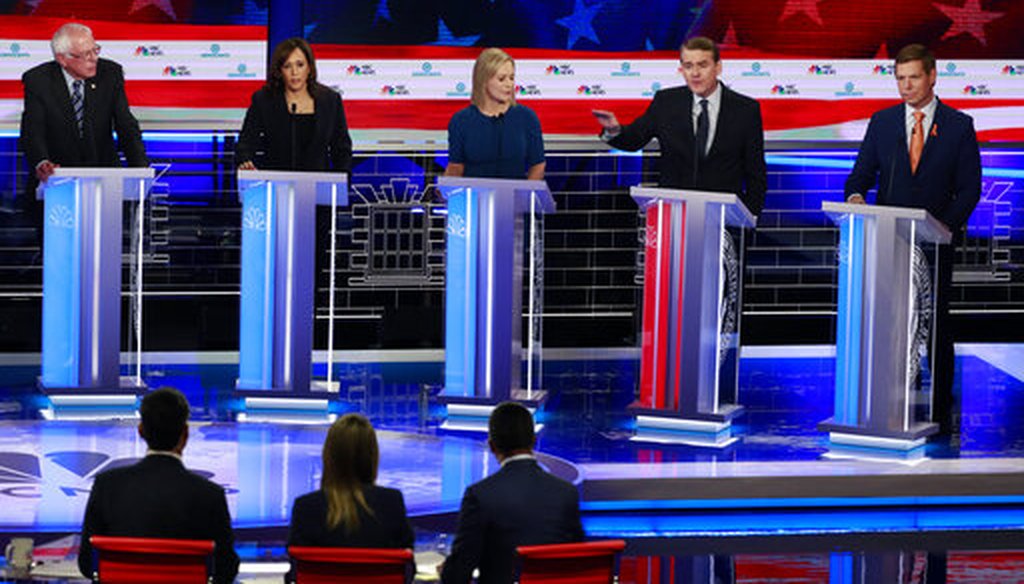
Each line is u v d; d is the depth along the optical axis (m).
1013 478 12.33
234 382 15.42
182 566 7.94
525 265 17.19
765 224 18.94
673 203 13.39
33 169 14.46
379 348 18.22
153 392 8.50
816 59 18.62
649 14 18.48
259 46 18.17
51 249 13.66
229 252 18.44
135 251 14.31
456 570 8.31
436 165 18.53
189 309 18.05
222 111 18.22
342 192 14.00
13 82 17.83
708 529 11.65
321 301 17.80
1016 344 18.50
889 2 18.61
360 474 8.18
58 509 10.77
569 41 18.47
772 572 10.62
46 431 12.97
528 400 13.75
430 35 18.34
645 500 11.97
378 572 7.88
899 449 12.80
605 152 18.64
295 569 8.02
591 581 7.99
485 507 8.32
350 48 18.30
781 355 17.70
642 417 13.60
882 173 13.75
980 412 14.45
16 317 17.72
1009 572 10.67
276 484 11.46
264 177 13.55
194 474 8.52
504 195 13.54
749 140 14.08
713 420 13.34
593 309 18.66
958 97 18.77
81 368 13.83
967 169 13.55
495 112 14.11
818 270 18.95
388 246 18.47
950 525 11.88
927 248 12.90
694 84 14.02
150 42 18.06
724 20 18.53
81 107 14.59
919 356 12.98
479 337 13.71
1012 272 18.98
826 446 13.02
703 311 13.34
